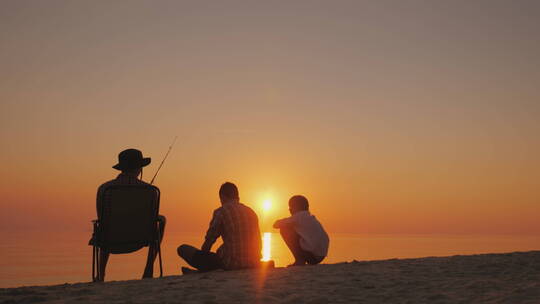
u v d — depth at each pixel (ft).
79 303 9.94
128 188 16.66
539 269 15.20
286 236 20.89
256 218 17.94
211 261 17.20
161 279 14.16
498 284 12.19
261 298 10.35
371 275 14.21
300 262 20.77
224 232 17.49
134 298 10.44
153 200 17.12
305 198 21.43
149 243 17.15
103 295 10.95
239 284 12.36
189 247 17.71
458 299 10.26
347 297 10.59
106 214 16.46
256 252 17.69
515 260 17.65
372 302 10.06
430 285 12.22
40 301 10.52
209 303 9.82
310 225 20.75
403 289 11.64
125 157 17.48
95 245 16.53
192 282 12.90
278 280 13.12
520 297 10.27
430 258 19.86
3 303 10.34
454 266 16.33
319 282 12.75
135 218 16.79
